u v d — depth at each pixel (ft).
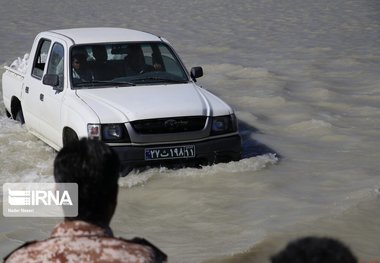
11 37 112.78
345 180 42.34
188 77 48.14
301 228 33.99
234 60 90.43
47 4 159.22
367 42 104.53
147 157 41.63
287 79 76.74
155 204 38.22
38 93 48.91
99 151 14.65
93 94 44.32
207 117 42.91
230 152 43.83
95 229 14.33
